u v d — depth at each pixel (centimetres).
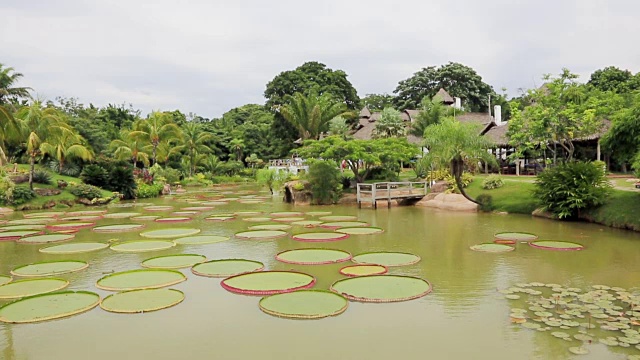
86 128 4038
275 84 5862
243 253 1212
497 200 2069
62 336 658
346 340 632
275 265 1070
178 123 6262
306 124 4472
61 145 3023
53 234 1546
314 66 6009
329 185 2527
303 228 1645
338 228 1612
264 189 4206
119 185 3070
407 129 3859
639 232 1408
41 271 1026
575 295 806
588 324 671
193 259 1127
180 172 4944
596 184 1666
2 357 593
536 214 1838
